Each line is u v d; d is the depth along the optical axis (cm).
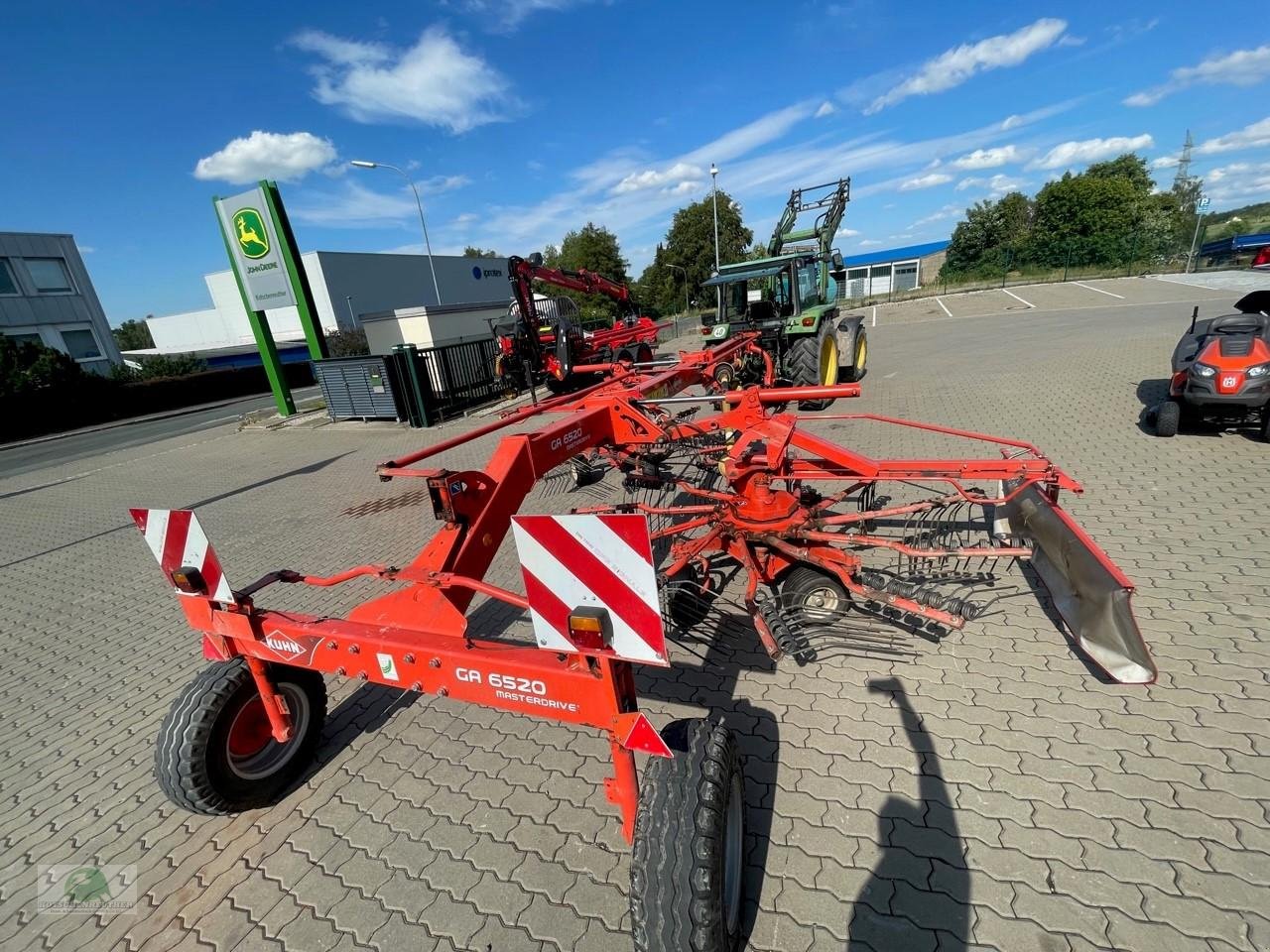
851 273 5697
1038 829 223
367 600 485
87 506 924
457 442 328
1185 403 596
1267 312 669
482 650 202
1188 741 253
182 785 249
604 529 155
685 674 334
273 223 1338
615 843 244
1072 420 721
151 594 556
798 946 194
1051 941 186
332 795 284
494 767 294
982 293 2931
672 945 165
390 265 4203
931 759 260
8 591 602
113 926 230
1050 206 4716
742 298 1120
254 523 725
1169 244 3369
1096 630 288
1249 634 312
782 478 403
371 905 227
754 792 253
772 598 367
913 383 1059
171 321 5138
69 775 320
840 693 308
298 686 289
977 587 385
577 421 360
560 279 1361
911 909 201
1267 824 215
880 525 486
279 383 1533
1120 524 444
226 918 229
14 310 2331
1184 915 189
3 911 241
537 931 211
